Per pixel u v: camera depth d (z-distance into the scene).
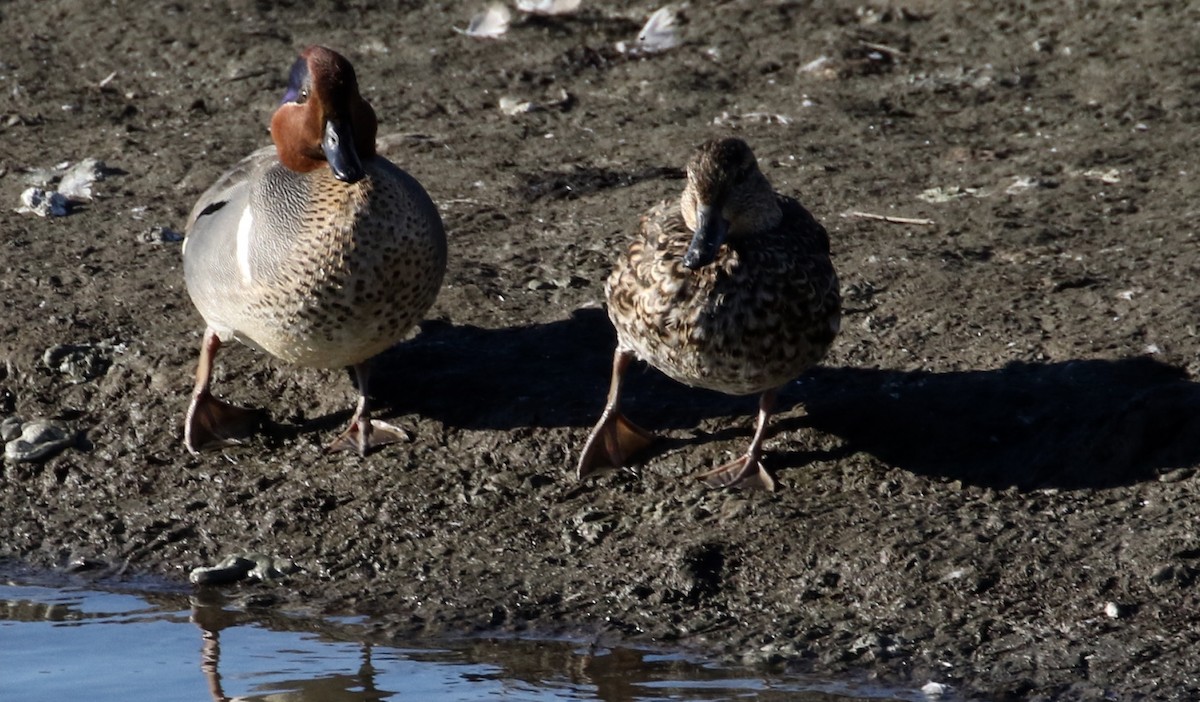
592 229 13.48
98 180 14.70
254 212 10.10
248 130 15.89
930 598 9.23
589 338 11.83
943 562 9.41
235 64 17.39
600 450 10.44
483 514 10.33
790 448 10.47
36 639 9.45
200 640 9.42
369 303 10.05
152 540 10.53
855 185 14.16
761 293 9.47
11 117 16.12
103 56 17.75
